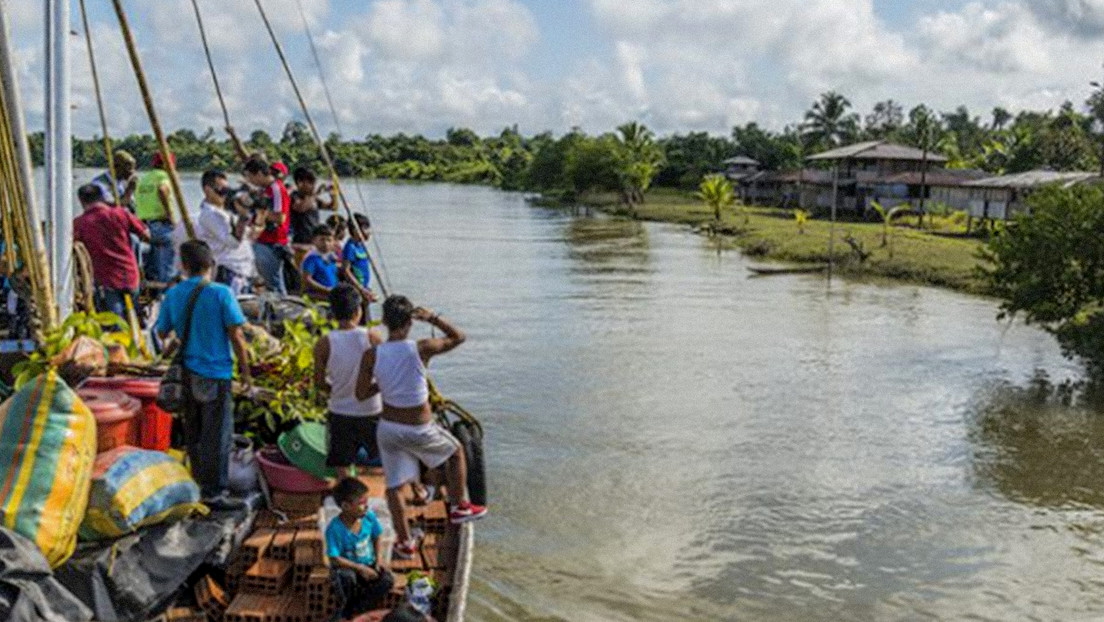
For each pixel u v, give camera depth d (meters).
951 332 31.84
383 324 6.98
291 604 6.48
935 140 103.88
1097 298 27.17
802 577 13.16
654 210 92.81
